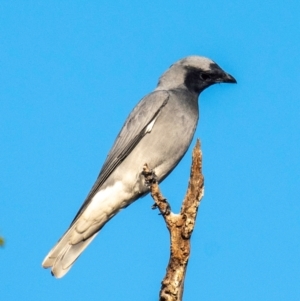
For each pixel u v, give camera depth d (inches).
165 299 344.8
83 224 490.3
